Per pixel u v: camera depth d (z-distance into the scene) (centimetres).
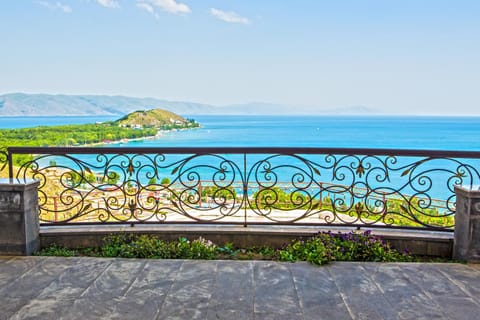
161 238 314
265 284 232
